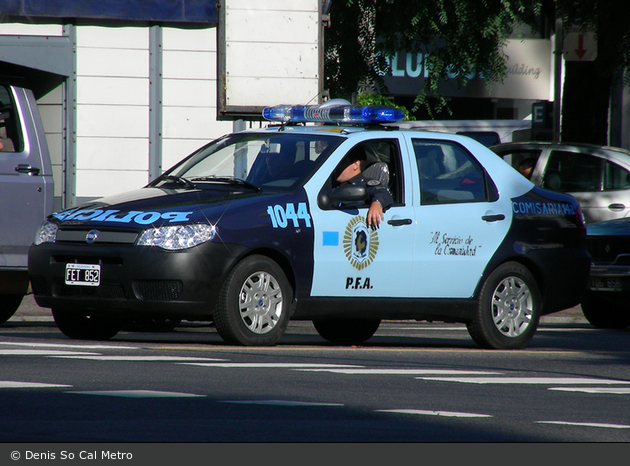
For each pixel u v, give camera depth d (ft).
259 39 124.06
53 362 62.49
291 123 92.22
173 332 105.29
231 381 57.31
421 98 191.62
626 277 122.21
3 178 92.48
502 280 88.74
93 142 119.96
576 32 173.88
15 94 94.63
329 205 81.00
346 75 190.08
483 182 89.51
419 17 178.09
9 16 117.91
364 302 82.48
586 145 151.43
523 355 81.41
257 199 78.79
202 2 121.39
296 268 78.84
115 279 75.36
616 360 79.20
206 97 122.31
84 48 119.75
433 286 85.35
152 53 120.88
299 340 96.94
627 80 201.16
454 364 72.28
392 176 85.15
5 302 101.35
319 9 125.59
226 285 76.07
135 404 48.29
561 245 92.68
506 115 252.42
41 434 40.22
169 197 79.77
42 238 79.77
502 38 184.75
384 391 56.24
